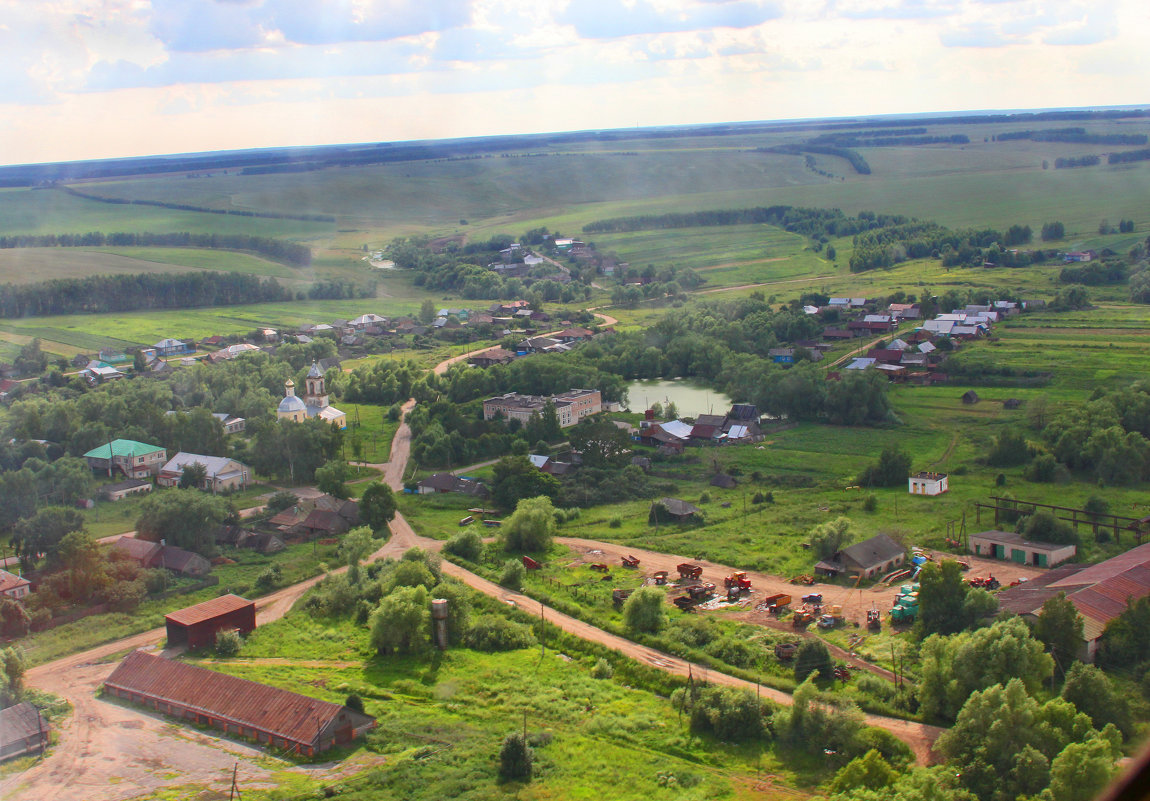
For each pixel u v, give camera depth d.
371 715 106.19
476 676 118.50
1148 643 109.75
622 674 118.12
